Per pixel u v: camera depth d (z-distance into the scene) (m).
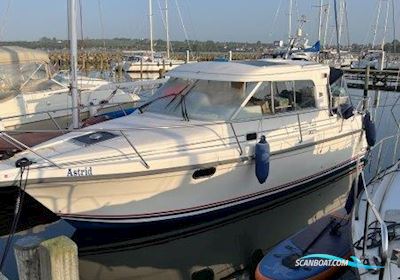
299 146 7.43
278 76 7.35
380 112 16.50
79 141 6.34
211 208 6.66
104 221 6.08
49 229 6.54
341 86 8.75
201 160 6.27
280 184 7.39
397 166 6.04
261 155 6.48
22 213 6.61
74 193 5.79
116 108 10.93
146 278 5.71
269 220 7.35
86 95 10.90
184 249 6.41
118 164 5.80
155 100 7.64
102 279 5.64
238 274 5.86
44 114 9.74
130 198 6.05
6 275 5.42
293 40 13.41
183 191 6.32
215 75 7.22
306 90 7.86
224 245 6.54
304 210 7.76
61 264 3.41
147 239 6.49
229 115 6.88
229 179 6.68
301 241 5.73
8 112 9.43
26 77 10.26
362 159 8.36
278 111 7.41
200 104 7.12
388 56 24.62
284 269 5.14
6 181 5.44
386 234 3.47
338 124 8.28
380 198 4.92
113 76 27.50
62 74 12.50
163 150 6.17
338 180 8.81
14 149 6.18
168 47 26.67
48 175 5.57
